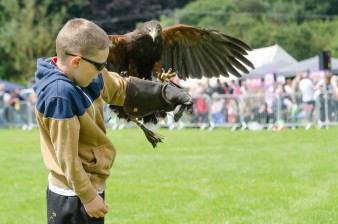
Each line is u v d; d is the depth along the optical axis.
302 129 26.80
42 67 5.57
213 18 85.06
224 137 24.77
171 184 13.88
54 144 5.46
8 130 34.50
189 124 30.50
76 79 5.54
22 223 10.64
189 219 10.48
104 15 80.38
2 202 12.52
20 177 15.82
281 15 85.31
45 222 10.69
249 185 13.35
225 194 12.48
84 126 5.57
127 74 7.91
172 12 88.56
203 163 17.08
